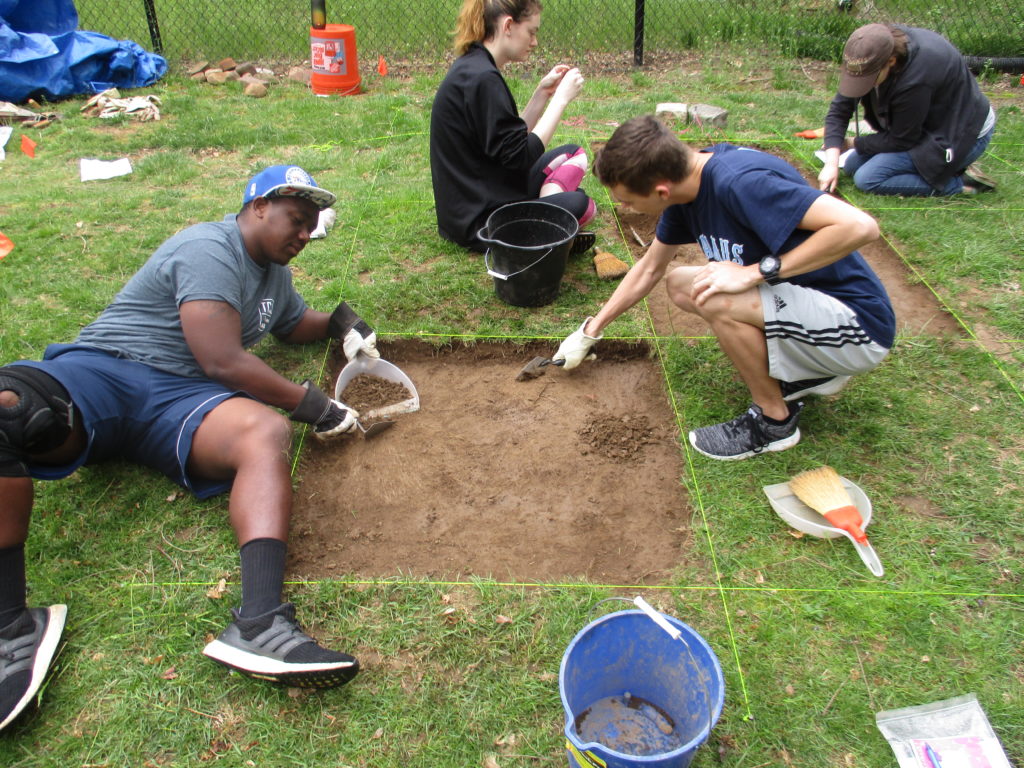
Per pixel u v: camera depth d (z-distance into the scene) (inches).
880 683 78.5
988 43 262.8
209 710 77.4
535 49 288.4
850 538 90.4
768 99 237.5
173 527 96.6
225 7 334.6
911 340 127.5
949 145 163.6
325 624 85.4
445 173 149.3
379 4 337.1
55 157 205.9
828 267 94.8
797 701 76.9
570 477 107.4
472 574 92.4
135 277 100.3
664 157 87.9
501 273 136.3
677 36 296.5
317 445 111.7
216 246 97.0
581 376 128.1
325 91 255.0
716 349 127.7
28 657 77.4
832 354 97.2
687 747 61.6
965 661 80.4
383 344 132.6
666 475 107.0
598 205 174.9
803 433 109.7
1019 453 105.8
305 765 72.6
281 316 121.1
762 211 86.8
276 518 85.7
